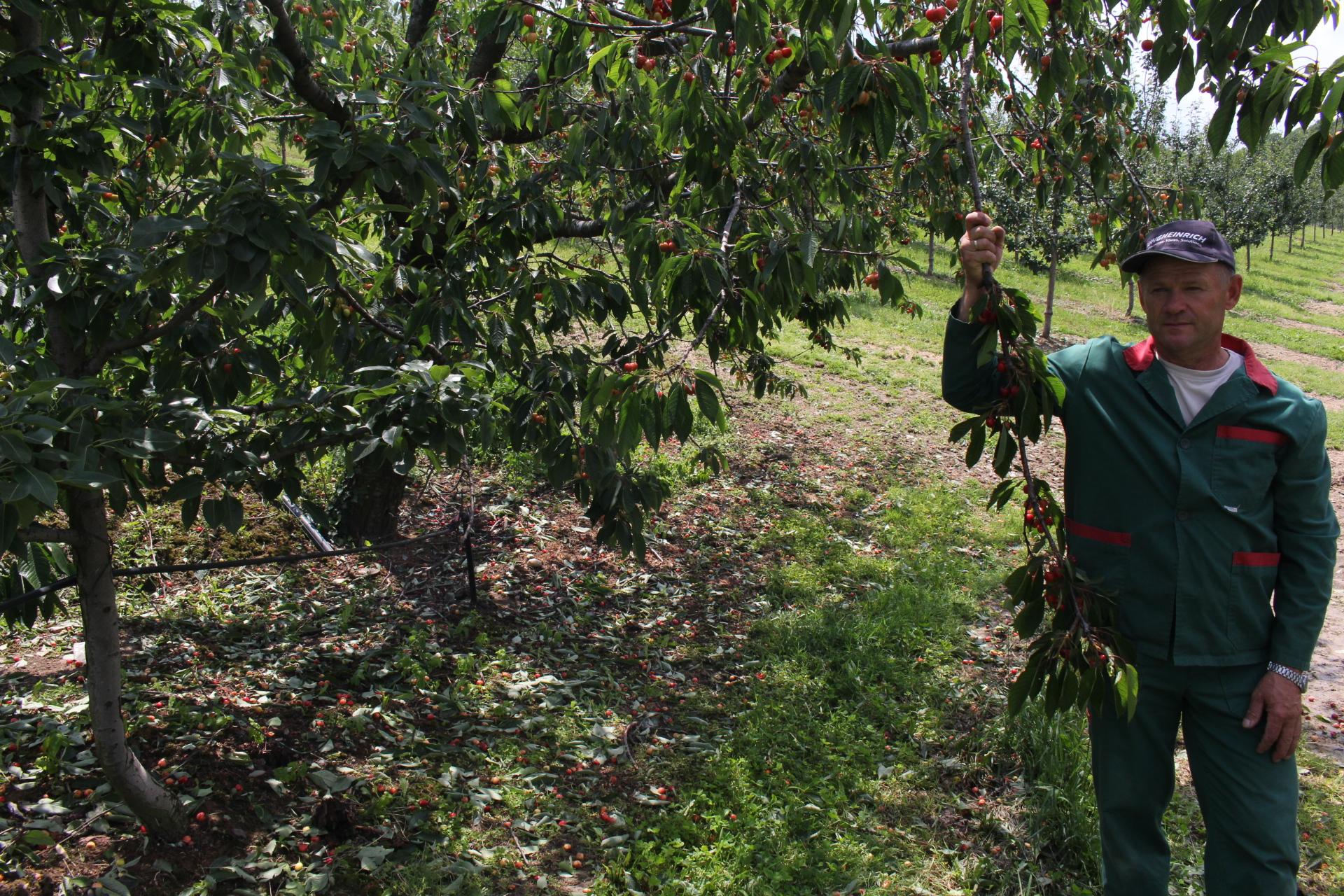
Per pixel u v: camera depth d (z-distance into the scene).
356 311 3.06
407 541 3.68
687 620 5.15
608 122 3.59
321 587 5.01
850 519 6.85
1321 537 2.15
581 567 5.64
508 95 3.38
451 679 4.29
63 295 2.36
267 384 3.32
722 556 5.99
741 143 3.40
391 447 2.58
